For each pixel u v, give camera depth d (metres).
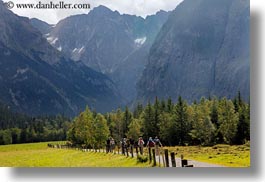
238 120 79.31
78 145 101.12
